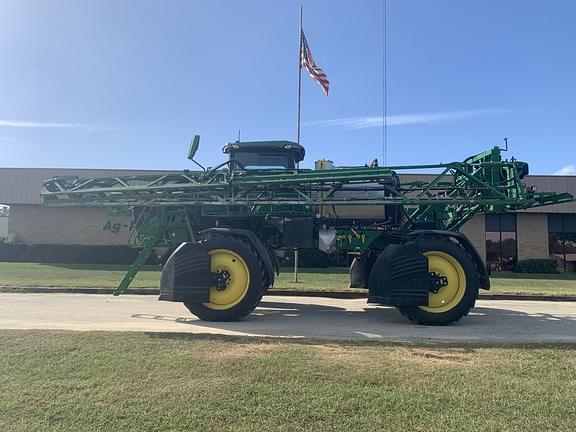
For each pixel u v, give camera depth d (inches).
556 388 173.0
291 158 425.7
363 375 184.2
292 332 292.8
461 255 330.0
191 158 367.6
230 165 369.7
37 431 137.6
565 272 1054.4
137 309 385.1
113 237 1146.7
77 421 143.6
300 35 835.4
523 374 189.3
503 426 141.4
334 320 348.5
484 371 192.4
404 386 172.9
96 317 340.5
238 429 138.9
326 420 144.9
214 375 183.2
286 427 140.3
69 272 752.3
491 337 280.8
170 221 398.6
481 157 388.5
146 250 396.2
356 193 376.8
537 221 1062.4
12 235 1159.6
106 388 168.9
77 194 401.4
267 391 166.1
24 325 297.1
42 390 166.9
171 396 161.3
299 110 812.6
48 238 1153.4
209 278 331.0
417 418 146.5
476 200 357.4
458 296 328.5
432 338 274.7
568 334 293.9
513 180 363.9
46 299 450.3
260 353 216.8
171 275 332.5
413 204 358.3
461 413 150.3
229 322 331.3
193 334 258.4
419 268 325.4
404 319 356.5
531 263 1023.0
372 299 331.3
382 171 354.9
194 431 137.6
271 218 386.6
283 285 569.3
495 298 532.1
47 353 211.2
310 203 357.4
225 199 368.5
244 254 334.0
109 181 409.7
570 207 1031.6
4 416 146.7
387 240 370.6
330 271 834.2
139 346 225.9
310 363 199.8
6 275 677.3
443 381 178.7
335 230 377.4
